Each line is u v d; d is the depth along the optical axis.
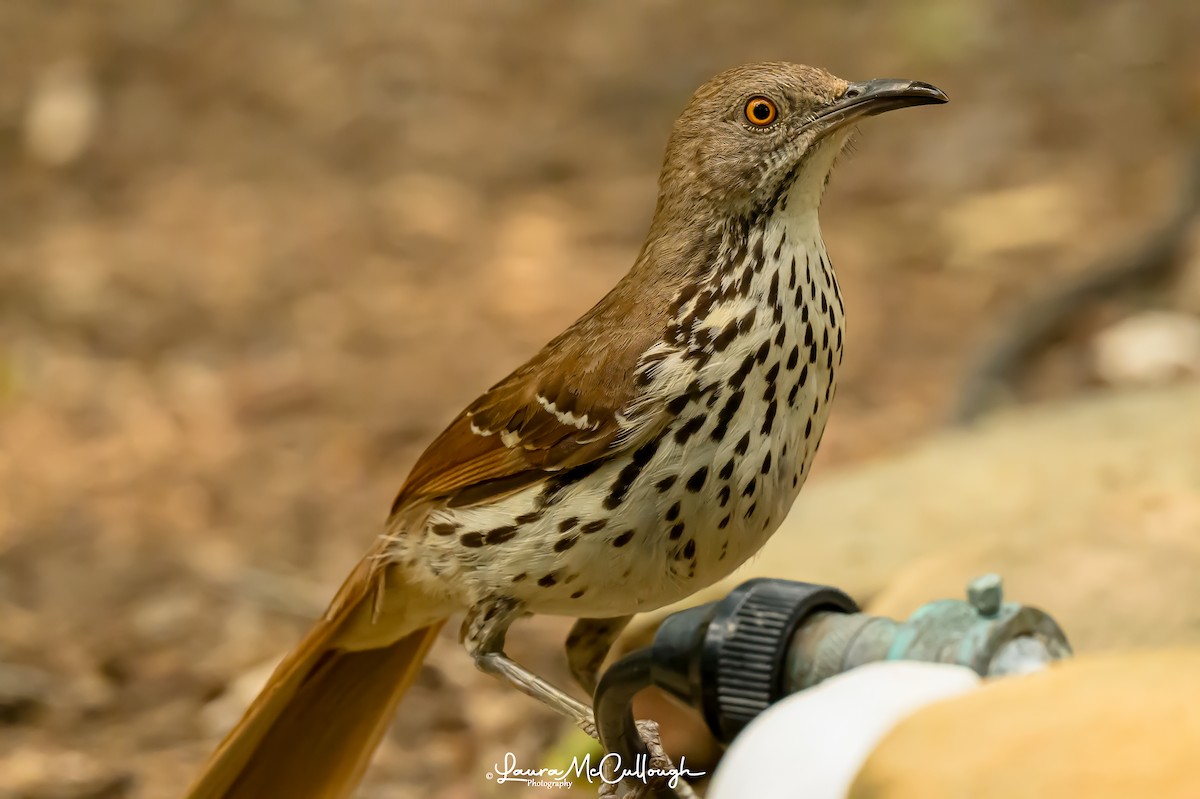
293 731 6.29
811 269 5.63
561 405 5.58
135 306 15.56
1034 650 4.03
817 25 21.86
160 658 9.68
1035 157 17.88
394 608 6.08
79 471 12.63
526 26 22.25
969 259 15.73
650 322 5.58
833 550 8.18
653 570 5.54
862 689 3.45
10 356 14.48
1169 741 2.82
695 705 4.47
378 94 20.38
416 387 13.79
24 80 20.48
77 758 8.49
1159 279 13.97
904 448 12.15
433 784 8.10
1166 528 7.57
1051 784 2.81
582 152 18.78
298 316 15.30
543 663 9.23
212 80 20.67
